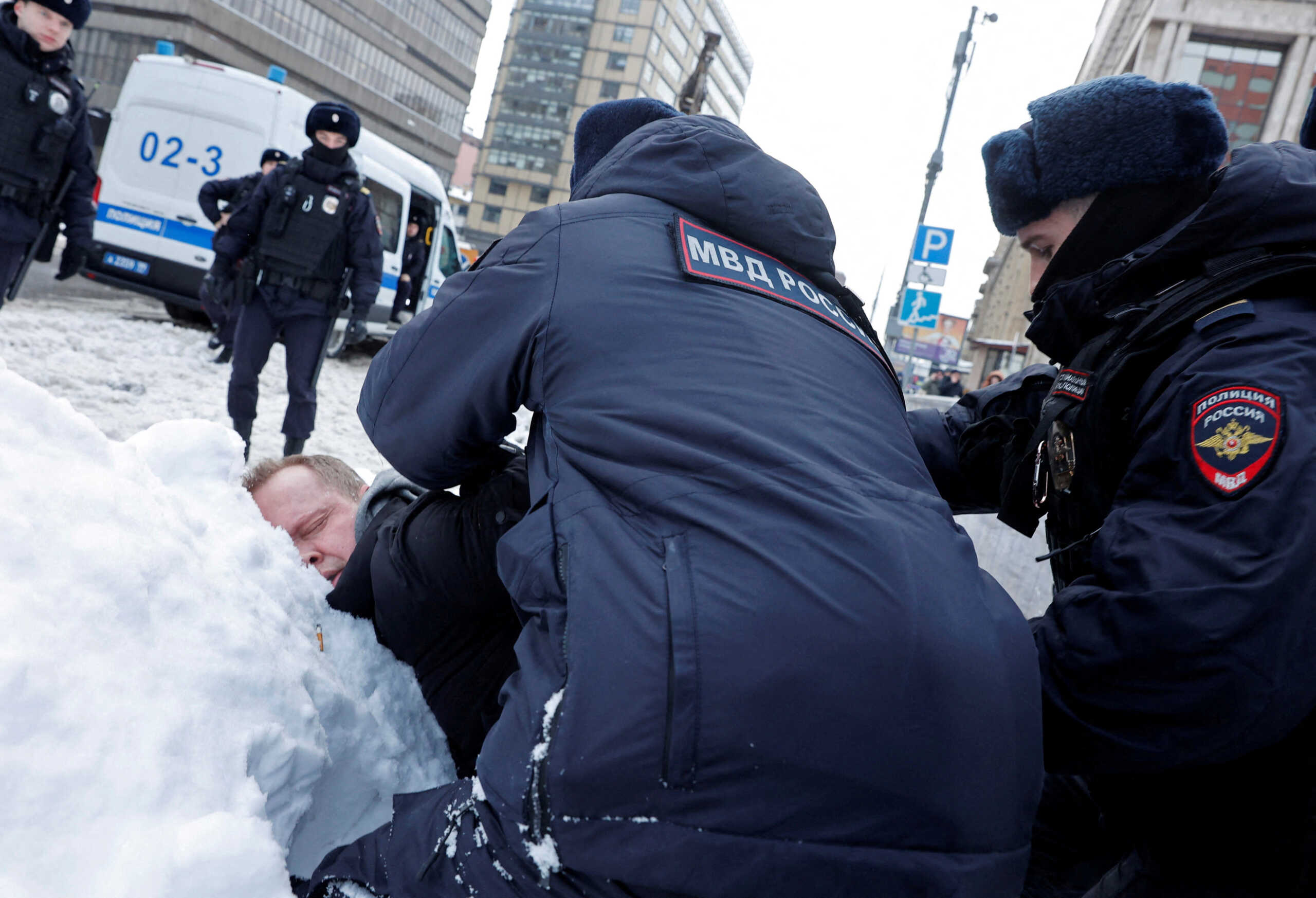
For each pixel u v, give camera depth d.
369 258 4.61
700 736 0.93
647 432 1.09
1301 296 1.17
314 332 4.49
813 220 1.37
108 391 5.08
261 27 59.91
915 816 0.94
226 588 1.29
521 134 96.69
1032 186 1.46
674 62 100.62
